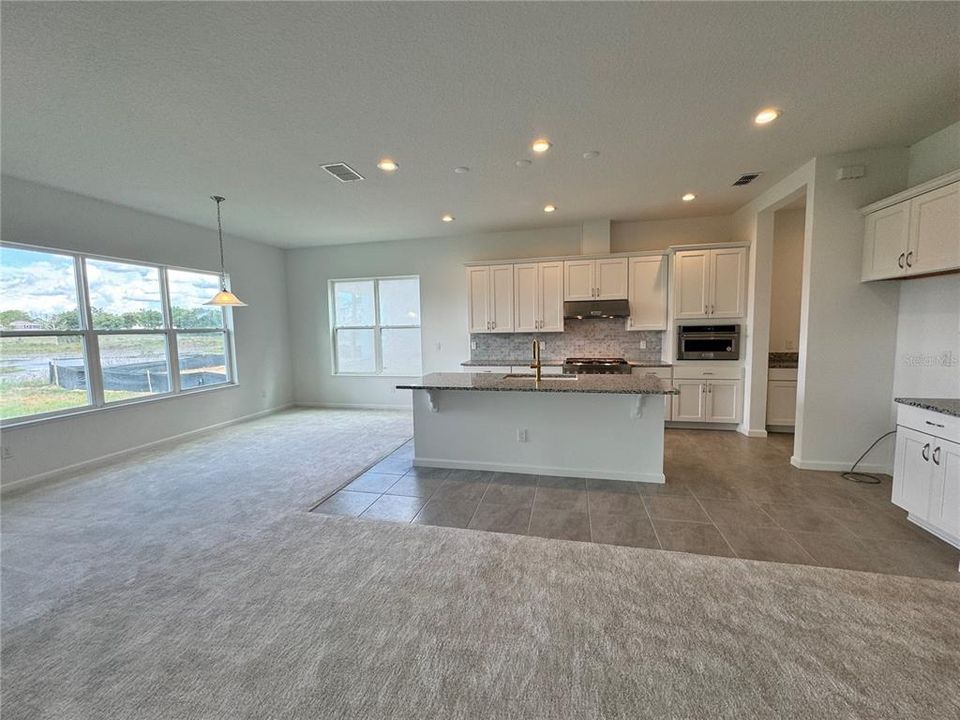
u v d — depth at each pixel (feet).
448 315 20.13
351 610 6.09
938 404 7.95
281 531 8.50
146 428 14.66
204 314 17.52
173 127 8.62
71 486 11.07
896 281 10.40
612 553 7.50
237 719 4.42
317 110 8.05
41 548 7.94
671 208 15.51
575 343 18.62
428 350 20.54
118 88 7.18
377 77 7.06
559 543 7.88
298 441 15.37
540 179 12.09
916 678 4.77
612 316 17.11
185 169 10.85
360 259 21.02
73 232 12.57
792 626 5.62
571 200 14.26
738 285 15.30
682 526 8.50
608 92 7.65
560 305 17.51
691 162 10.99
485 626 5.72
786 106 8.21
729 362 15.58
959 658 5.04
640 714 4.41
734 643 5.34
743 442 14.34
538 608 6.07
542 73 7.04
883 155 10.22
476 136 9.30
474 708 4.51
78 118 8.16
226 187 12.27
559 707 4.50
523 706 4.53
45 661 5.23
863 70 7.07
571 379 11.71
